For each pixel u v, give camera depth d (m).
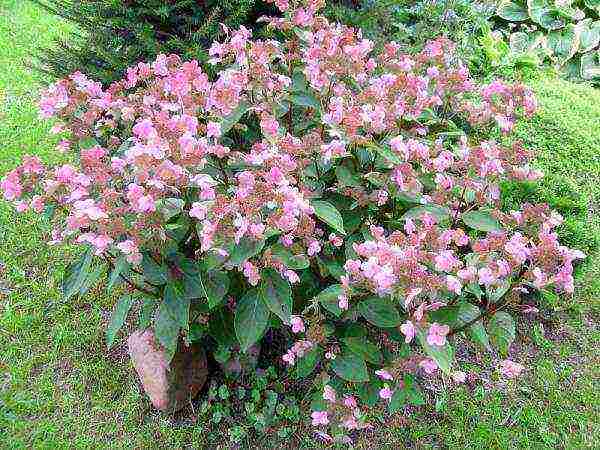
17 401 2.86
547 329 3.27
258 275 2.15
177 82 2.32
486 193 2.52
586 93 4.79
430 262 2.06
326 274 2.52
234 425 2.77
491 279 2.02
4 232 3.75
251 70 2.42
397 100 2.45
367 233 2.52
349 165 2.52
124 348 3.12
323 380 2.43
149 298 2.54
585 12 5.79
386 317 2.17
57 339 3.15
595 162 3.97
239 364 2.86
